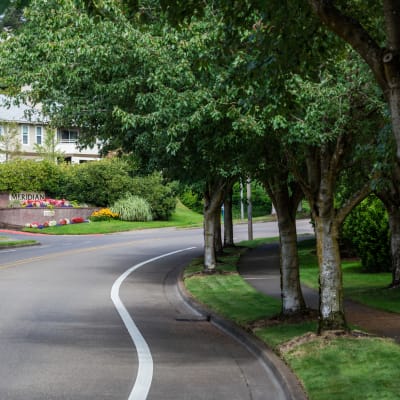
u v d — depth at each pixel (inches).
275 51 359.6
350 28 241.0
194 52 528.1
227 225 1365.7
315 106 407.8
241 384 345.7
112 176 2284.7
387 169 426.3
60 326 523.5
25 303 648.4
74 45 573.3
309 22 356.2
